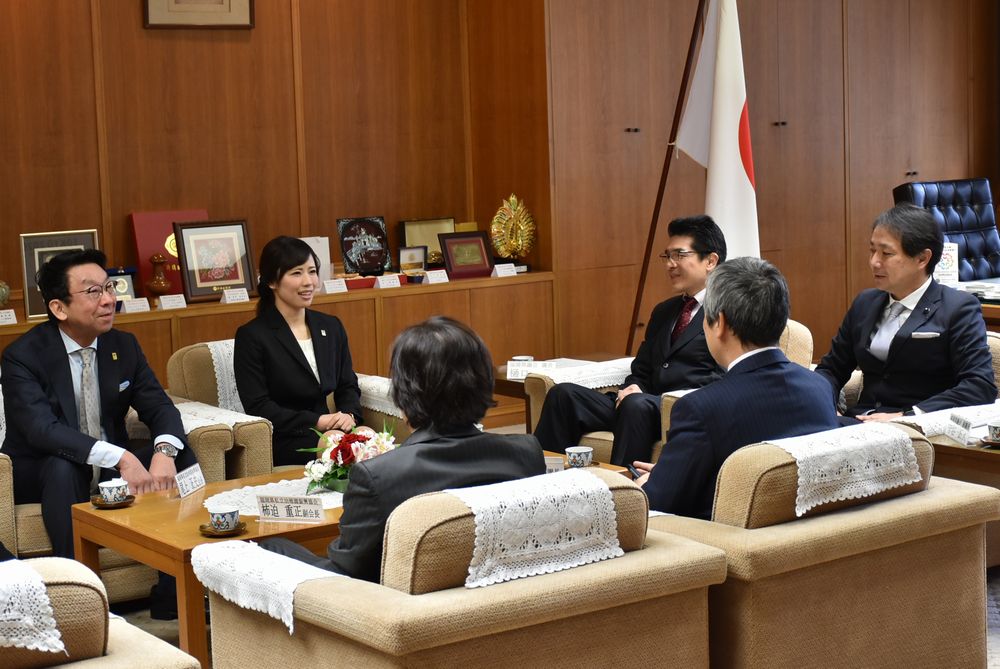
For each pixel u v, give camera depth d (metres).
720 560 2.29
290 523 3.16
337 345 4.70
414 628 1.95
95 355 4.09
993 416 3.63
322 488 3.55
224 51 6.39
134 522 3.22
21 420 3.87
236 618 2.41
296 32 6.58
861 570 2.52
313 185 6.71
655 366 4.65
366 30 6.84
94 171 6.05
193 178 6.33
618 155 7.12
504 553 2.11
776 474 2.42
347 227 6.69
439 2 7.07
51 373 3.98
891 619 2.57
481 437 2.36
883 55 8.51
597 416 4.54
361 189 6.88
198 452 4.09
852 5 8.30
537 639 2.11
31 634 1.73
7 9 5.81
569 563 2.19
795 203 8.13
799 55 8.05
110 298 4.03
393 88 6.95
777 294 2.72
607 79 7.04
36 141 5.90
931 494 2.66
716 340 2.78
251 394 4.50
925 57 8.75
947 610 2.67
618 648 2.21
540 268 7.00
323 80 6.71
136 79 6.15
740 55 5.73
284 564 2.30
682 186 7.44
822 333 8.37
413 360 2.32
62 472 3.79
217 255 6.12
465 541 2.07
